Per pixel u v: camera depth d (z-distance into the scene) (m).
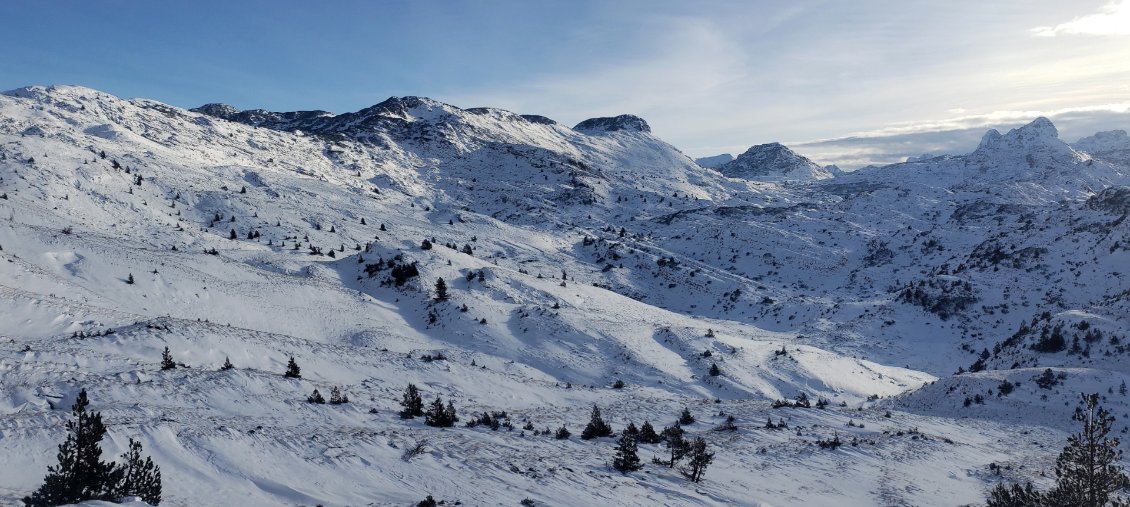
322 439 21.75
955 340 88.94
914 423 40.66
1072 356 54.53
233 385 29.98
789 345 79.19
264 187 173.00
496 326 69.81
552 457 24.03
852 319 104.31
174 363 32.81
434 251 96.62
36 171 109.44
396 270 84.69
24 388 23.41
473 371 47.38
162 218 115.31
